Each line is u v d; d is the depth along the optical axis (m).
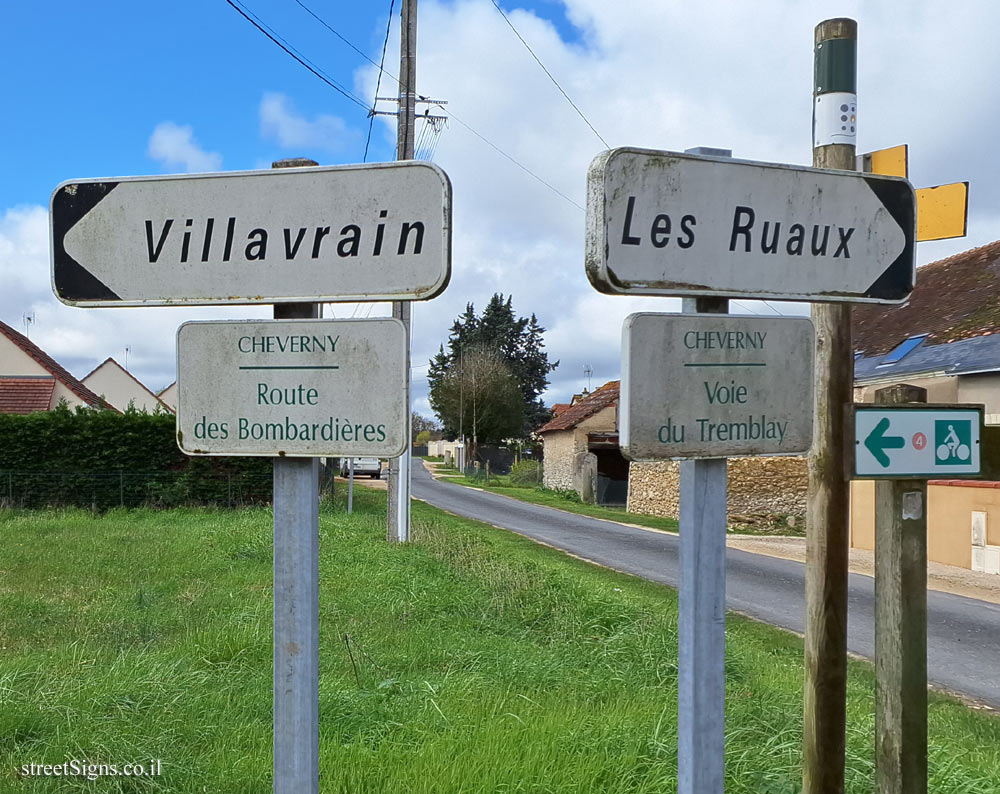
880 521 2.97
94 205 2.28
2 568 10.95
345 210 2.13
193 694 5.17
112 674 5.38
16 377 28.23
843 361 3.34
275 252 2.18
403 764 4.07
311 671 2.12
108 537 14.53
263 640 6.38
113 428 21.86
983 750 5.11
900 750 2.90
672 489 26.38
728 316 2.18
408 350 2.09
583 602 8.59
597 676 6.09
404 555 12.16
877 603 2.99
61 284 2.29
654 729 4.38
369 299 2.12
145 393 46.78
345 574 10.27
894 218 2.38
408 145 16.45
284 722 2.12
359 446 2.10
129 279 2.26
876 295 2.36
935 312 20.02
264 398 2.15
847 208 2.32
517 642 7.34
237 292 2.20
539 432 45.59
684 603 2.17
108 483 21.58
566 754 4.10
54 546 13.22
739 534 22.70
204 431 2.18
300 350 2.13
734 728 4.66
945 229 3.57
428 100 18.70
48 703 4.79
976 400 15.88
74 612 8.16
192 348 2.19
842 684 3.36
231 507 21.92
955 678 7.61
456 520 22.80
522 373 74.12
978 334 17.11
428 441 100.69
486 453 62.66
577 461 35.62
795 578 13.64
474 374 62.62
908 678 2.91
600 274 2.06
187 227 2.23
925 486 2.94
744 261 2.21
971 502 15.66
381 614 8.09
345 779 3.89
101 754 4.09
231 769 4.06
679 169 2.14
